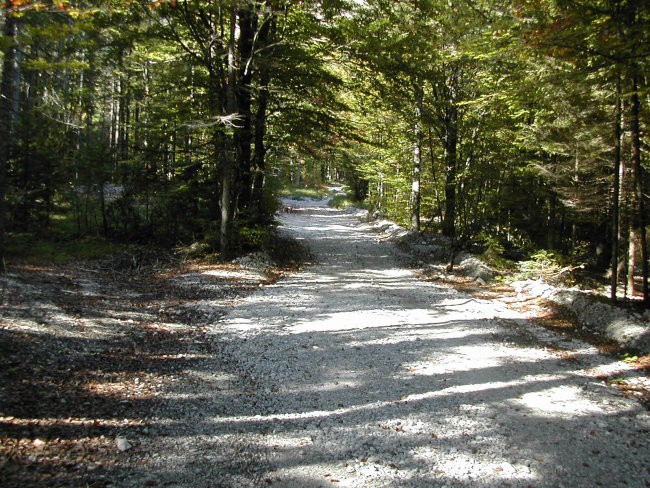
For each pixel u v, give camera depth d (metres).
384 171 25.53
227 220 13.48
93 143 15.71
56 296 8.27
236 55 14.11
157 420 4.81
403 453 4.43
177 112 14.20
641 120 9.25
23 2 5.49
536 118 12.92
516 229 17.58
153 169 15.20
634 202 11.43
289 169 20.02
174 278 11.29
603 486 4.02
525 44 7.45
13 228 13.45
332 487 3.87
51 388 5.10
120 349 6.62
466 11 8.45
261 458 4.27
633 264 11.80
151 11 11.99
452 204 17.62
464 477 4.07
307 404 5.41
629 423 5.14
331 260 15.98
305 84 14.87
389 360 6.86
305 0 12.83
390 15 13.61
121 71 16.11
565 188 13.36
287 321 8.63
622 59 6.83
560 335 8.41
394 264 15.85
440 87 16.97
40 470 3.70
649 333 7.59
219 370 6.30
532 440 4.73
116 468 3.91
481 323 8.98
